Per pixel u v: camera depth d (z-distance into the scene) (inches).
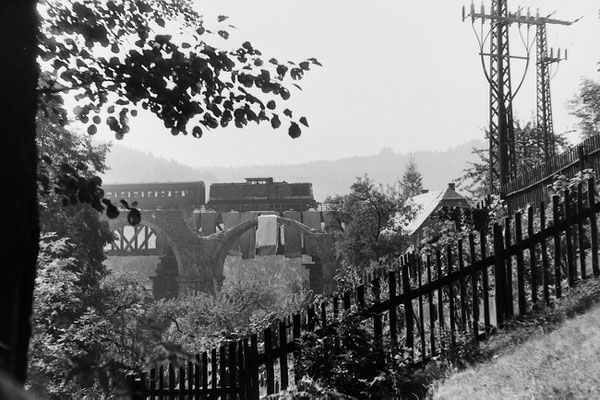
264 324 461.4
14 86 77.9
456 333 314.0
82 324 371.9
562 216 317.1
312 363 294.0
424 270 436.1
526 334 277.1
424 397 259.9
